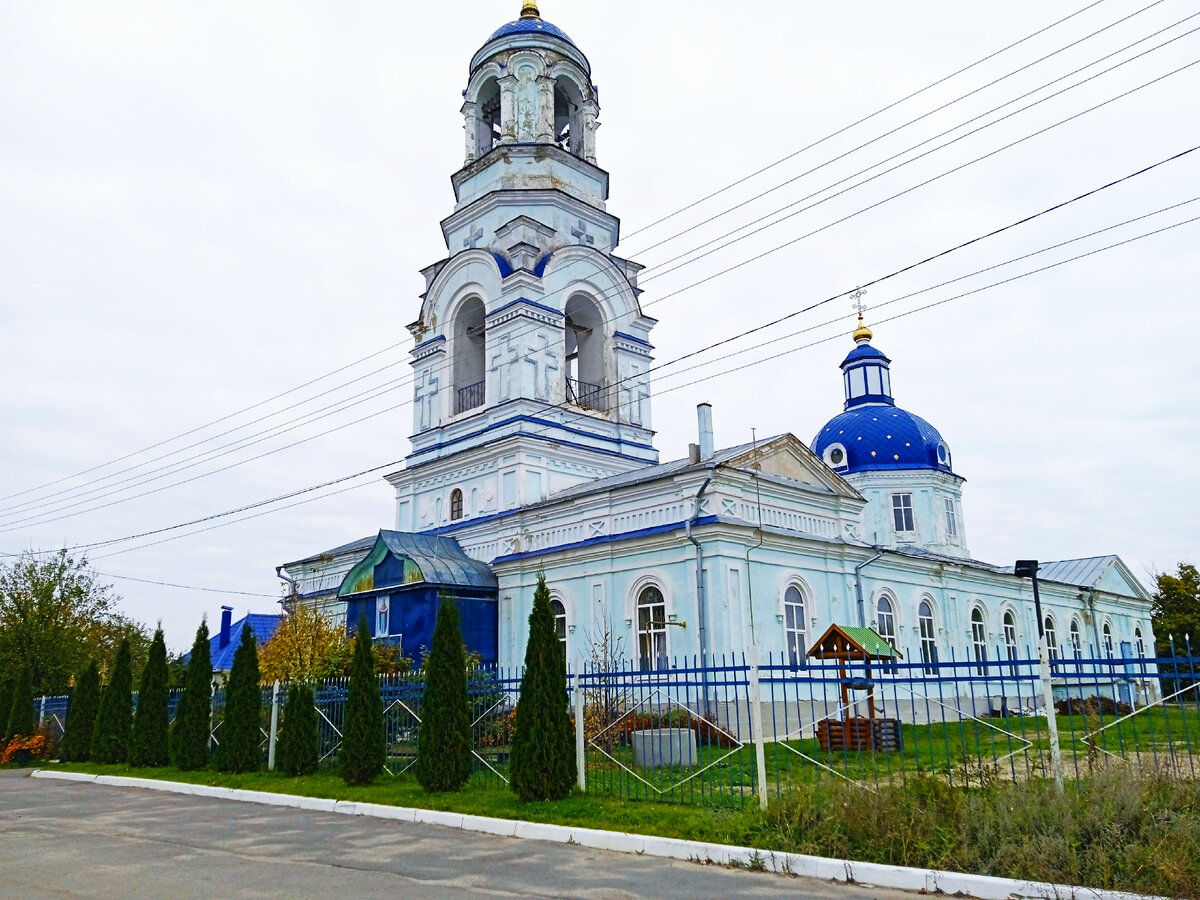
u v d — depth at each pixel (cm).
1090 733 1101
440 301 3494
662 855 1069
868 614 2844
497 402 3159
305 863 1069
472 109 3672
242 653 2097
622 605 2506
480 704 1688
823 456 4438
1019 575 2855
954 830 958
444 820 1330
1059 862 862
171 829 1352
